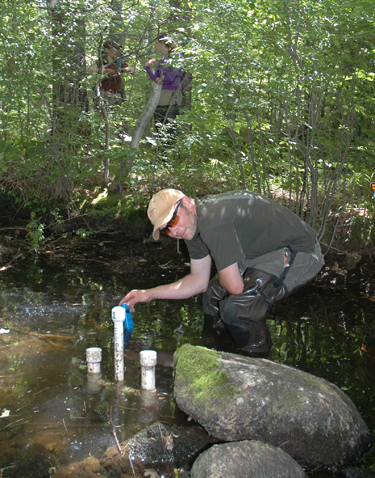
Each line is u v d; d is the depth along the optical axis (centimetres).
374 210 515
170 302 391
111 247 543
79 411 225
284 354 297
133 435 208
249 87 438
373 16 341
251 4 403
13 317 336
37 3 505
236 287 291
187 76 582
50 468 186
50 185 577
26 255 508
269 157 525
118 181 583
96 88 546
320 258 325
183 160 609
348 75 425
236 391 221
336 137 481
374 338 328
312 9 381
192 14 478
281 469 182
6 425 212
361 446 211
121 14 515
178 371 250
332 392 229
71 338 304
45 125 588
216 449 187
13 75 511
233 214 285
